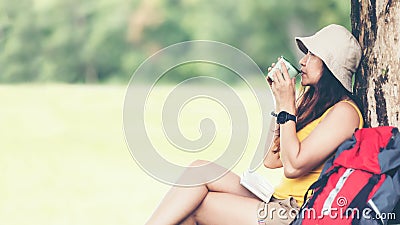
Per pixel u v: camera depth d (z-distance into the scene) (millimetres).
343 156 10180
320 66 10945
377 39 11688
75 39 59000
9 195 27906
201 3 57219
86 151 34750
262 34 56750
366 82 11797
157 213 10500
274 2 56500
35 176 30781
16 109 42000
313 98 10977
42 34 59031
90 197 27281
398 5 11453
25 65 58719
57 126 39156
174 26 57875
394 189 9867
